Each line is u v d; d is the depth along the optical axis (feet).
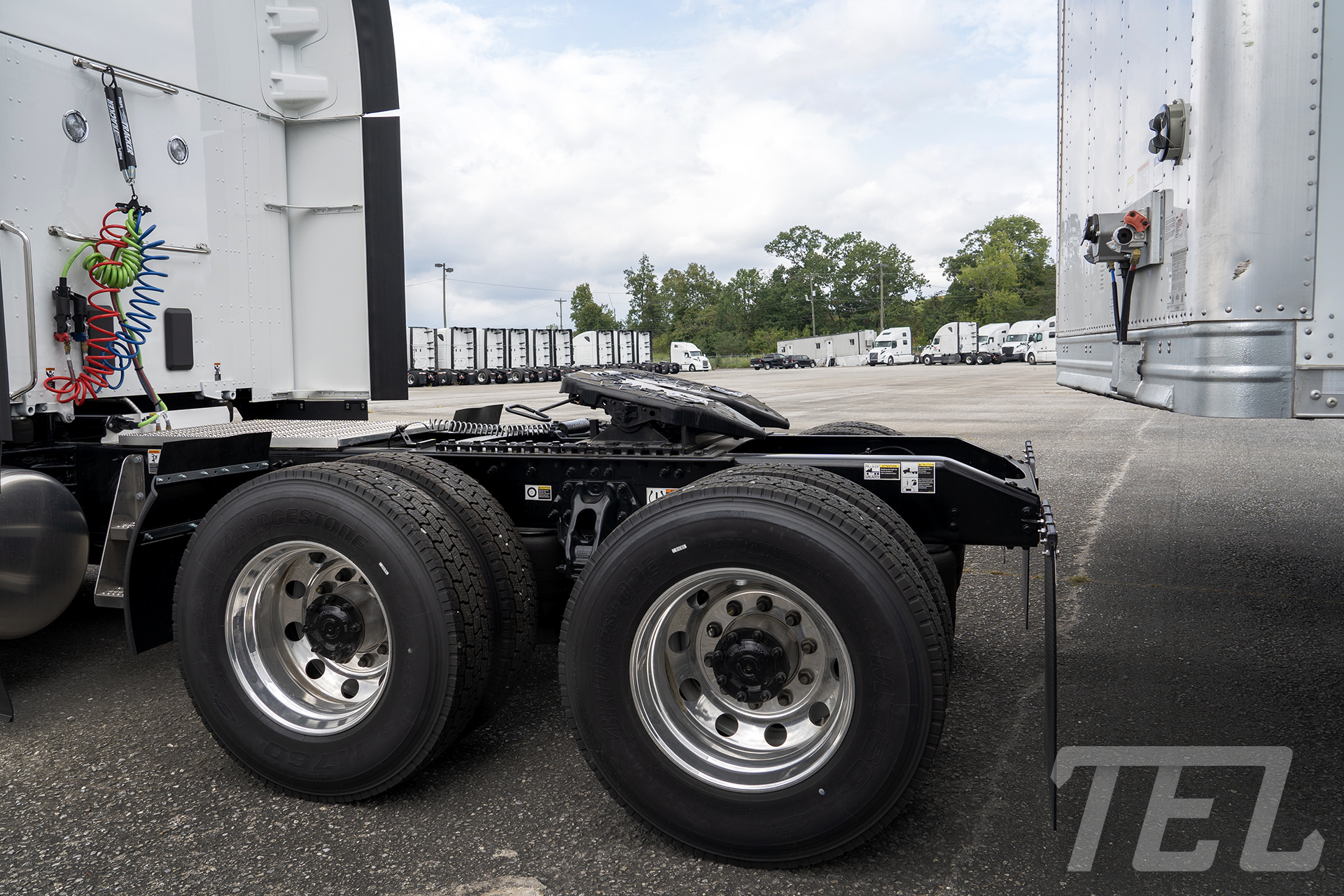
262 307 14.47
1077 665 11.09
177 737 9.27
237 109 13.88
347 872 6.80
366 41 14.33
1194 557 16.43
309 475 7.89
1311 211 7.17
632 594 6.95
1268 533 18.29
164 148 12.60
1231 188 7.42
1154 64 9.09
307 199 14.87
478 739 9.19
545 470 8.95
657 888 6.58
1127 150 10.21
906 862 6.86
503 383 140.77
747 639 7.17
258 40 14.23
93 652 11.92
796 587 6.59
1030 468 9.88
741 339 386.11
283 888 6.59
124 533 10.05
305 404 15.16
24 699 10.32
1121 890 6.45
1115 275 10.05
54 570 10.32
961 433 38.24
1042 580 15.10
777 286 401.08
